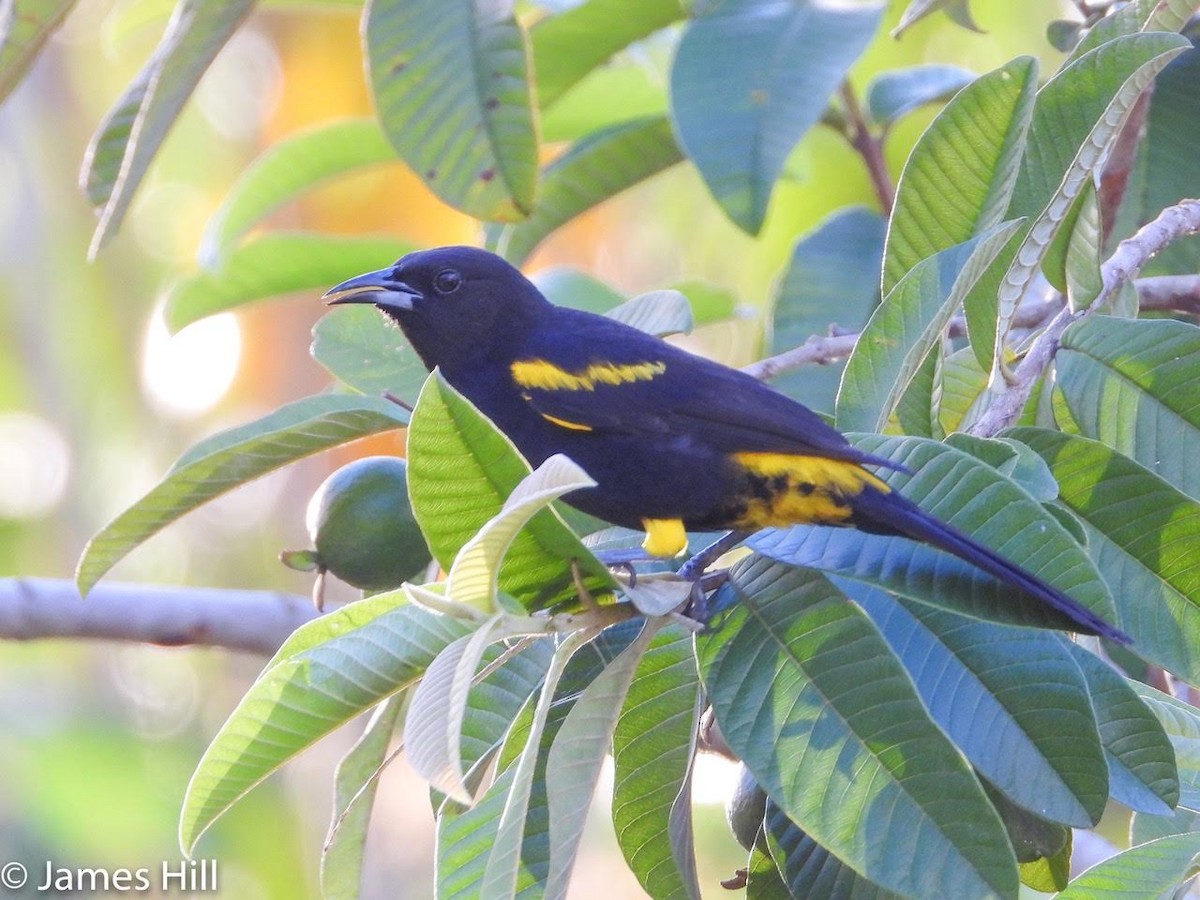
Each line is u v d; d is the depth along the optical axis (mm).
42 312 22000
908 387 8398
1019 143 8031
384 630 6691
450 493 6199
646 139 12438
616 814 7461
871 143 12977
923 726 6363
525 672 7793
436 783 5363
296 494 23141
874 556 7129
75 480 22156
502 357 10422
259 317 22719
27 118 22000
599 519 10125
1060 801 6535
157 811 17781
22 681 19984
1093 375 8469
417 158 10016
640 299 10695
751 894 8016
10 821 17203
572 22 12148
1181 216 9344
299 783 21203
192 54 10180
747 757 6590
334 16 19500
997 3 17391
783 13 10641
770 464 9180
